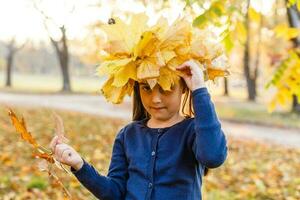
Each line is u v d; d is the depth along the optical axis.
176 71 2.54
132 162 2.74
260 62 41.25
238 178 8.20
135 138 2.80
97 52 2.76
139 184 2.69
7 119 16.66
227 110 25.62
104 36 2.60
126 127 2.90
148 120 2.87
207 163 2.44
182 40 2.52
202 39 2.61
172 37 2.51
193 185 2.65
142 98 2.70
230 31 3.63
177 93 2.65
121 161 2.85
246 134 17.05
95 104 30.20
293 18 7.09
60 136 2.62
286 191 7.25
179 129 2.67
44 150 2.59
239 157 10.80
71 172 2.69
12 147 10.16
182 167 2.62
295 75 4.18
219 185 7.48
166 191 2.61
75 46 41.38
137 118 2.96
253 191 7.14
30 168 7.67
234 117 22.44
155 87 2.62
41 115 18.89
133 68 2.54
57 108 24.73
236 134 16.94
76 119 18.02
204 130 2.44
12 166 8.02
